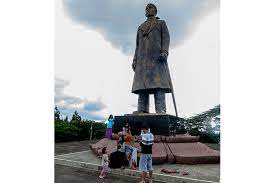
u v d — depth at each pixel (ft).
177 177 29.91
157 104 48.73
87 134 76.59
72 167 37.40
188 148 40.32
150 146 28.45
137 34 52.26
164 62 49.62
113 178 31.55
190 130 76.74
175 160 37.70
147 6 51.98
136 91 50.49
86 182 29.84
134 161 33.96
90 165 36.81
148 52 49.49
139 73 49.93
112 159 32.45
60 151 51.06
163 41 49.52
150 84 48.44
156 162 36.73
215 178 29.53
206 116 77.10
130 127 45.88
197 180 28.66
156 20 50.88
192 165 36.47
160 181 30.40
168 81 49.47
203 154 38.19
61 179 30.94
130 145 34.27
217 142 74.90
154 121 44.39
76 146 59.93
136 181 30.25
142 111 50.01
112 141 44.80
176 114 49.93
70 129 71.51
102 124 81.92
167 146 40.52
